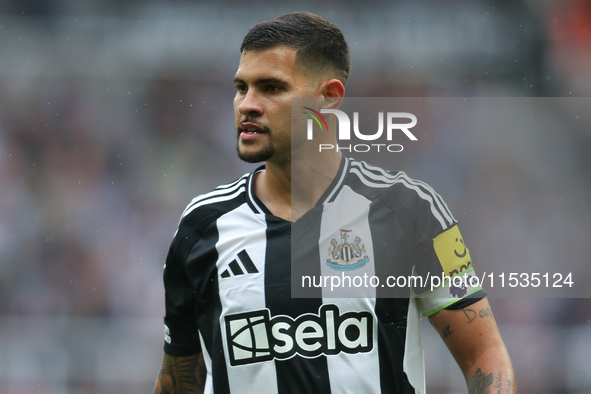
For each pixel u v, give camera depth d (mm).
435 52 34781
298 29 7109
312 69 7137
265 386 6875
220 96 36000
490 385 6672
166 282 7777
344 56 7523
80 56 35469
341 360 6793
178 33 36250
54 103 35188
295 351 6848
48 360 24250
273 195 7445
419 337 7273
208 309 7309
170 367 8047
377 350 6832
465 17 36344
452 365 21984
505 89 34250
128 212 33625
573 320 23281
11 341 24406
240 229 7309
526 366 23219
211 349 7242
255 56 7039
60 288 30859
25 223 32469
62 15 36750
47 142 34688
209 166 35156
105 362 24500
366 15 37219
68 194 33594
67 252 31875
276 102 7000
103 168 34438
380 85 33938
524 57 34844
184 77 35438
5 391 23906
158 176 34688
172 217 33875
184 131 35438
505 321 23547
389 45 35125
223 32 36688
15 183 33594
